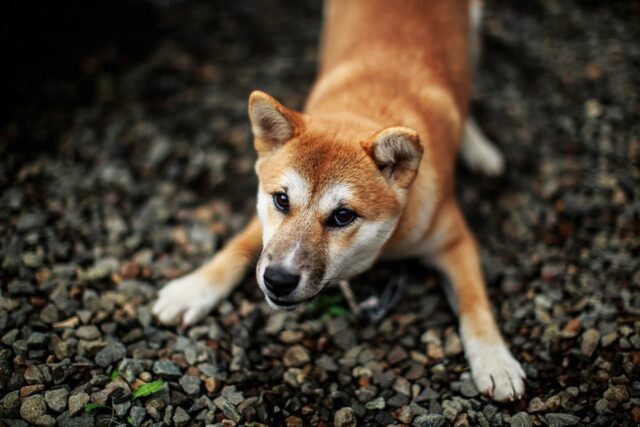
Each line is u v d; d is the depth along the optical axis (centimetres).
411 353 73
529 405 68
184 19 112
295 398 68
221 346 72
